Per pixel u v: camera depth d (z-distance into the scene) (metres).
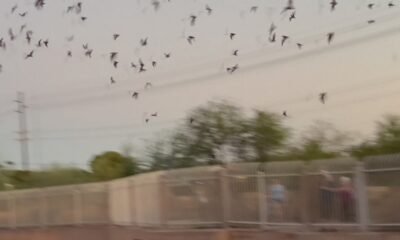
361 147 34.38
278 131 40.19
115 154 46.84
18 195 36.03
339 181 20.50
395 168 19.33
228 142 40.69
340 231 20.25
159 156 42.84
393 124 36.59
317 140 40.25
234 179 23.59
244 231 22.69
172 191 25.69
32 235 34.84
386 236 18.95
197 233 24.06
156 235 25.66
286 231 21.47
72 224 32.81
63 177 46.81
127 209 28.98
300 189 21.48
